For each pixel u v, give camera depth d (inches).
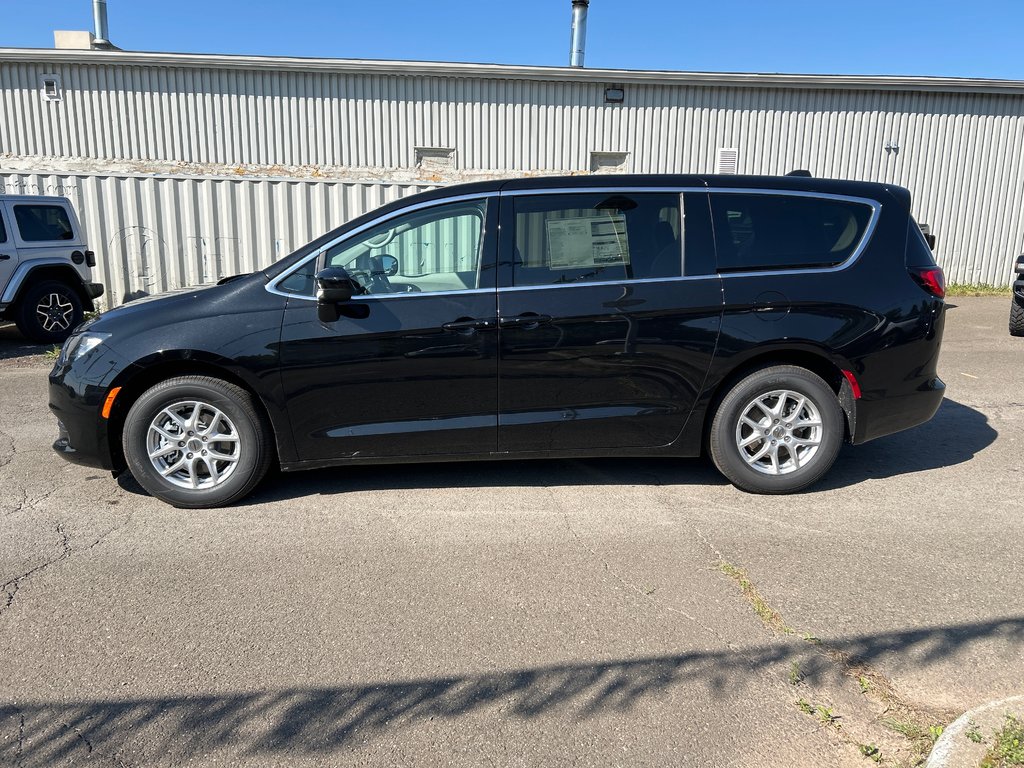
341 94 514.9
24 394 281.6
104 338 166.1
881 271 175.3
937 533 157.8
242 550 150.6
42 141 510.3
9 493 180.5
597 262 170.7
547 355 167.9
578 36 634.8
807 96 532.7
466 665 113.0
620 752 95.0
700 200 174.2
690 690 106.8
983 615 125.3
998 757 88.4
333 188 474.3
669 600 131.0
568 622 124.3
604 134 530.6
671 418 174.9
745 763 93.0
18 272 371.2
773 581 137.4
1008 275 569.6
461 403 169.8
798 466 177.6
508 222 170.2
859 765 92.3
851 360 173.2
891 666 111.8
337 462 172.6
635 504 174.1
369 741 97.1
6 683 108.5
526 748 95.9
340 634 121.0
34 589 134.9
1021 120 546.3
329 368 165.0
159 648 117.0
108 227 461.7
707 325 169.8
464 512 169.3
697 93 528.1
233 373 163.6
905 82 527.5
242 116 513.3
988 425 236.1
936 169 550.0
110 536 157.0
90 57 495.2
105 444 168.1
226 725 100.0
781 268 173.3
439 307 166.1
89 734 98.3
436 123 522.6
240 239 472.4
